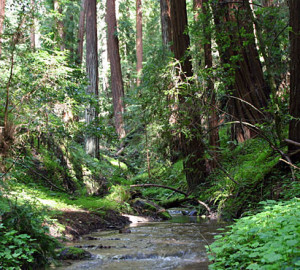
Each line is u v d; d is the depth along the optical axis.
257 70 10.36
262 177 6.99
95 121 8.20
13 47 5.25
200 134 8.15
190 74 9.15
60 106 7.00
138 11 26.77
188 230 6.05
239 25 8.91
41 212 4.16
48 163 8.45
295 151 6.58
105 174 11.19
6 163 5.02
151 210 8.79
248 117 10.05
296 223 2.95
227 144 10.26
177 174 11.77
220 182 8.16
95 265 3.69
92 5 15.20
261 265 2.63
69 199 7.80
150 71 8.36
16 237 3.46
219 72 7.84
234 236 3.24
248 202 6.79
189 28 8.99
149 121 9.37
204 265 3.59
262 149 8.38
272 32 7.54
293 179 6.14
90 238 5.27
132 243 4.86
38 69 6.12
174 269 3.46
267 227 3.14
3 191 4.09
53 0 14.03
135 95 10.38
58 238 4.82
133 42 26.50
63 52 6.82
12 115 5.79
